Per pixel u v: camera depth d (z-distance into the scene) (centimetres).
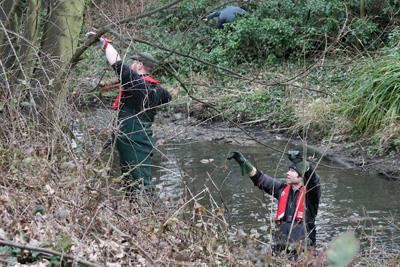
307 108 1188
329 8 1603
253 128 1292
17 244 290
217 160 1012
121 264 367
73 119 540
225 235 450
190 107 1372
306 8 1642
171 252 374
